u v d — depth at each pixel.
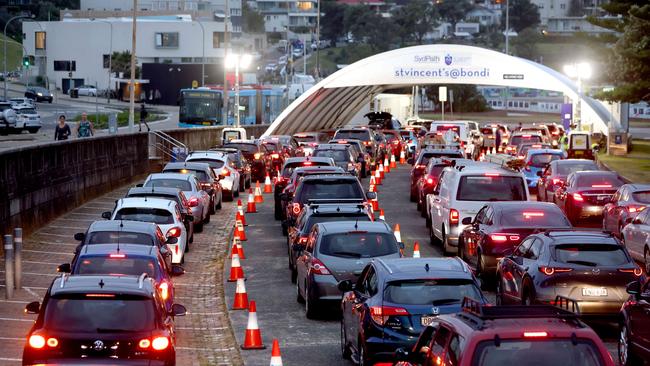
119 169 77.50
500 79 119.88
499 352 14.88
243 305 36.19
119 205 44.16
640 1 97.19
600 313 29.34
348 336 27.14
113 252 29.14
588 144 89.50
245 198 74.62
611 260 29.89
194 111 136.75
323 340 30.61
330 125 157.00
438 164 61.25
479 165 48.28
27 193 52.88
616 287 29.42
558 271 29.67
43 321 20.70
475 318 15.93
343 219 37.50
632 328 25.64
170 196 48.78
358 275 32.56
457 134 106.88
